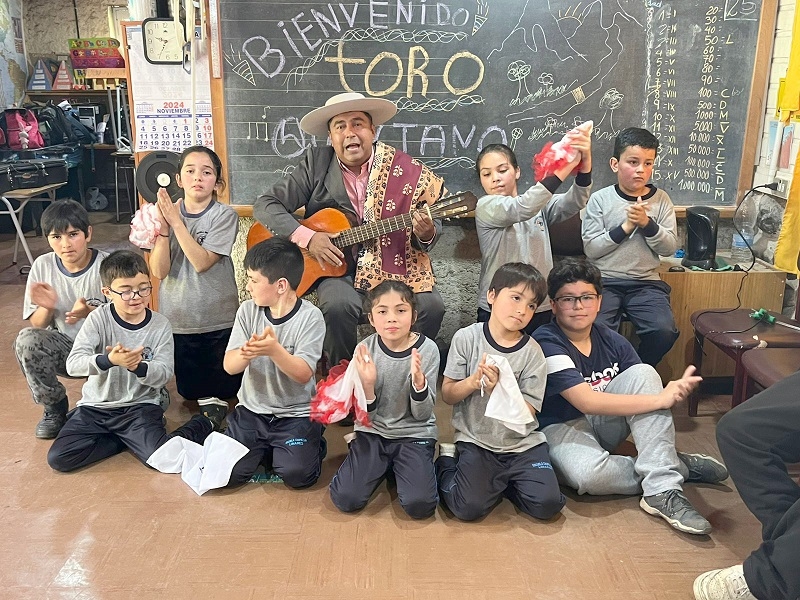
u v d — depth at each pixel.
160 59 3.11
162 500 2.17
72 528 2.03
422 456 2.14
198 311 2.74
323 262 2.69
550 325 2.29
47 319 2.59
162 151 3.10
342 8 3.02
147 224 2.61
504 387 2.03
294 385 2.32
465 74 3.08
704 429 2.66
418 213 2.60
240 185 3.21
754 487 1.54
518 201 2.60
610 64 3.08
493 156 2.74
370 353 2.20
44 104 6.57
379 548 1.95
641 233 2.79
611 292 2.86
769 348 2.37
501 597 1.76
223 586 1.79
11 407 2.82
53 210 2.50
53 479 2.29
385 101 2.62
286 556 1.91
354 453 2.17
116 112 6.70
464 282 3.29
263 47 3.06
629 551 1.94
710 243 2.95
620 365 2.30
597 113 3.13
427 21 3.03
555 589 1.79
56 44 6.90
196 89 3.14
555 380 2.17
